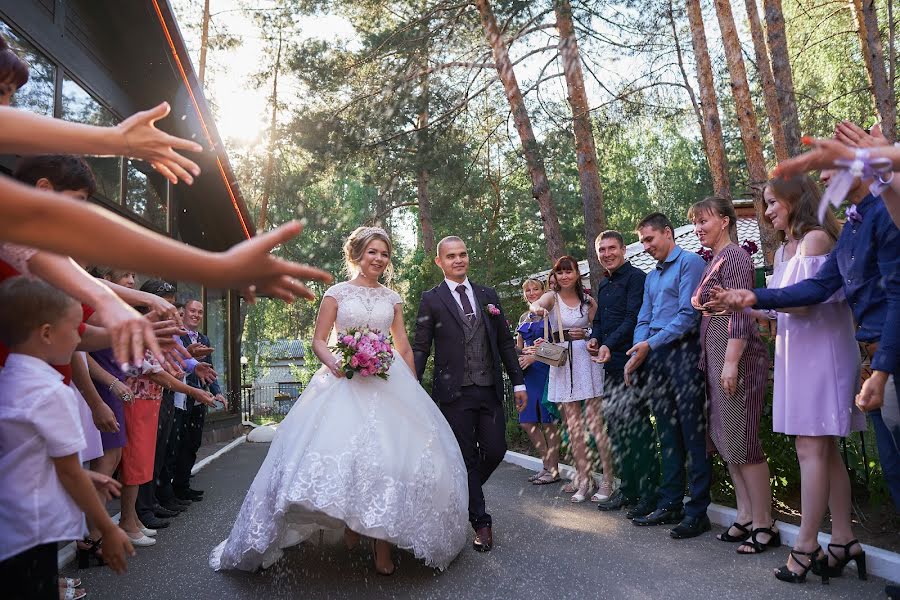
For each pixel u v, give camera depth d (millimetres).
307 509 3580
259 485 3918
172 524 5555
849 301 3283
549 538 4664
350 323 4344
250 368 34844
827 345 3531
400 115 16422
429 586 3666
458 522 3992
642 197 35688
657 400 4949
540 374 7055
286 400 32531
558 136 14953
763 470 4180
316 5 17922
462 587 3635
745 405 4180
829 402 3471
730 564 3896
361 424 3809
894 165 1656
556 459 7055
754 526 4176
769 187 3986
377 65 17453
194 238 13680
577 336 6203
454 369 4691
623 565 3953
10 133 1424
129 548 2076
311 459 3666
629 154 19000
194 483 7988
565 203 33062
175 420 6242
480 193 20328
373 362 3893
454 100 16234
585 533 4777
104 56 9789
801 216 3838
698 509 4594
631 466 5516
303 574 3924
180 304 6773
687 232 18766
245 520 3861
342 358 3975
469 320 4816
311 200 27969
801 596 3316
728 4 12648
